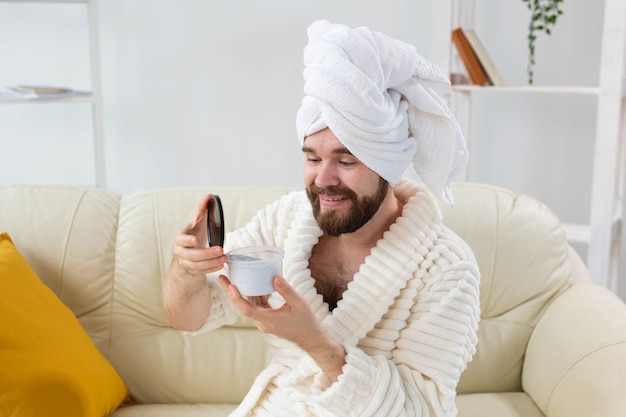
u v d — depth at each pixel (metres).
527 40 3.28
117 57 3.54
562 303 2.09
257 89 3.58
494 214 2.19
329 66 1.46
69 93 3.22
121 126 3.61
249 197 2.23
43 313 1.96
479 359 2.12
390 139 1.48
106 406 1.97
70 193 2.23
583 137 3.30
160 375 2.12
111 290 2.15
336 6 3.46
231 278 1.39
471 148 3.44
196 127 3.62
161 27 3.52
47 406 1.84
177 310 1.59
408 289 1.56
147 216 2.19
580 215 3.37
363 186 1.49
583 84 3.26
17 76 3.52
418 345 1.52
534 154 3.37
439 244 1.58
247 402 1.66
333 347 1.44
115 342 2.13
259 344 2.14
